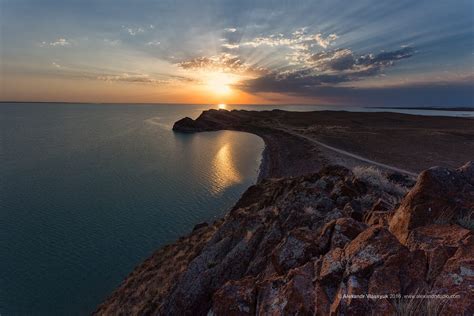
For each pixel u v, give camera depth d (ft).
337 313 16.52
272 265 28.43
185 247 79.46
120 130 513.04
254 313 21.65
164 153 298.76
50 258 103.96
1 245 112.57
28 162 247.91
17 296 84.53
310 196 48.03
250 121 587.68
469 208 21.97
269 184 103.50
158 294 54.85
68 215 140.15
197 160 265.13
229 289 24.43
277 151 278.87
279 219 43.06
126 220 134.92
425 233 20.40
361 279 17.92
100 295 84.99
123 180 197.57
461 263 15.65
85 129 521.24
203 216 139.85
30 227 127.54
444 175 24.98
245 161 257.34
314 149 245.65
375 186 53.67
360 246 20.39
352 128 385.70
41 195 166.30
